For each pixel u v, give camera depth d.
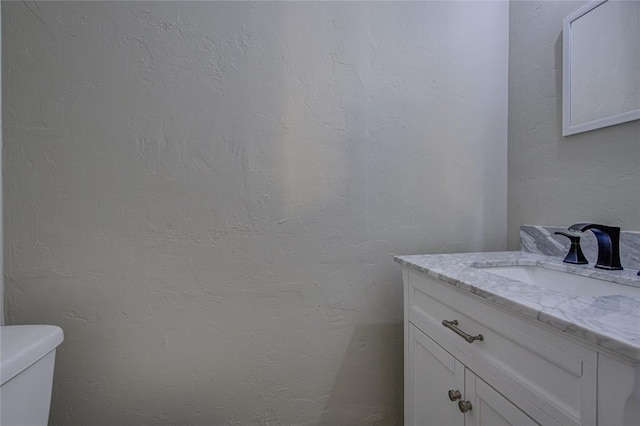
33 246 1.10
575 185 1.09
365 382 1.30
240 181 1.21
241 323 1.22
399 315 1.32
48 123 1.10
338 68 1.27
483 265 1.05
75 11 1.11
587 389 0.50
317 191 1.26
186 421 1.19
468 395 0.80
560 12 1.14
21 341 0.88
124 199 1.14
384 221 1.31
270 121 1.23
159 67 1.16
